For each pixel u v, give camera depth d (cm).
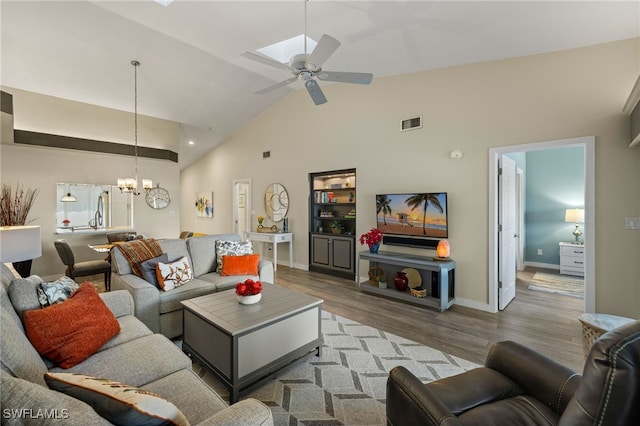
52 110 509
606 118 290
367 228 475
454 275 383
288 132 597
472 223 369
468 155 371
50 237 507
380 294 419
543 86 321
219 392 206
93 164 553
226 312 222
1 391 75
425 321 327
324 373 227
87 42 377
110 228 561
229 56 396
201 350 222
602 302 293
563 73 310
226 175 760
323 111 533
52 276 509
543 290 444
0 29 346
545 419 121
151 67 444
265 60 246
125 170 590
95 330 170
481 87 360
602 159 291
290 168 598
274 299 253
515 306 376
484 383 139
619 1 225
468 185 371
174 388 139
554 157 578
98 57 412
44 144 489
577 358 248
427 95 404
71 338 160
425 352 259
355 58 364
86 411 79
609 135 288
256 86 534
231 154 741
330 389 208
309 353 244
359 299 402
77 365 154
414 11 262
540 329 306
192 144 782
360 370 231
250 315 217
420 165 411
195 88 518
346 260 512
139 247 312
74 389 93
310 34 319
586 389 78
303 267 583
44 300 178
